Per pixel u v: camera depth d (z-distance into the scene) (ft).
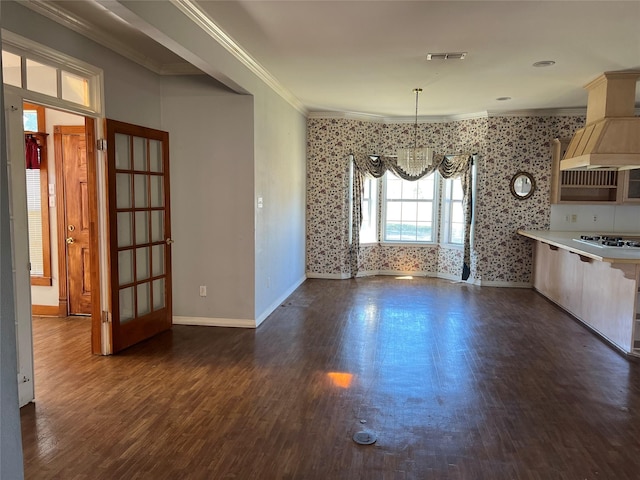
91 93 12.44
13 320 3.35
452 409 10.27
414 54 13.88
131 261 14.37
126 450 8.52
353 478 7.75
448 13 10.75
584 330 16.31
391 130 25.81
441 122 25.30
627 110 15.78
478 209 24.02
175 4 9.97
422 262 26.89
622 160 14.99
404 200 26.96
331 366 12.75
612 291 14.84
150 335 15.10
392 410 10.19
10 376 3.32
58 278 17.13
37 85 10.71
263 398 10.73
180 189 16.20
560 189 22.68
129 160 14.08
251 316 16.31
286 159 20.34
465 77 16.51
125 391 11.04
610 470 8.05
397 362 13.10
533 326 16.78
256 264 16.35
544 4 10.19
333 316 17.92
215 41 12.10
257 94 15.97
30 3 10.04
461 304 20.01
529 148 23.16
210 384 11.49
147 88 15.06
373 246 26.91
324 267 25.64
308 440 8.93
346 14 10.86
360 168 25.23
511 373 12.35
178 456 8.35
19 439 3.43
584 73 15.76
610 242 17.12
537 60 14.34
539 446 8.80
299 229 23.57
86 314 17.28
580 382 11.79
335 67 15.39
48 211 16.88
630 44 12.77
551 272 20.70
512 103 21.13
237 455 8.39
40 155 16.69
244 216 15.99
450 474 7.90
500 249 23.86
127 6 8.27
